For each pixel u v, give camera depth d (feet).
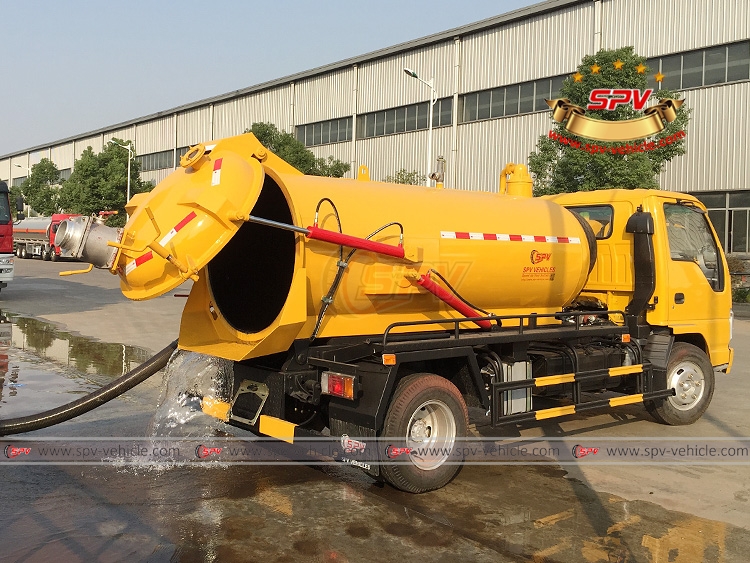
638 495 16.53
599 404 20.47
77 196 156.56
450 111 101.09
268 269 16.81
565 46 86.99
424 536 13.85
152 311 54.65
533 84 91.25
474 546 13.44
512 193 22.67
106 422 22.12
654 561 12.95
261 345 15.57
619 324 22.54
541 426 23.09
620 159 65.05
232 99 141.69
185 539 13.50
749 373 33.50
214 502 15.48
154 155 170.19
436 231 17.81
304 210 15.69
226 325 17.08
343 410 15.94
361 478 17.40
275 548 13.16
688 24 76.79
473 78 97.91
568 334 20.10
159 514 14.73
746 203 75.10
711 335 24.39
